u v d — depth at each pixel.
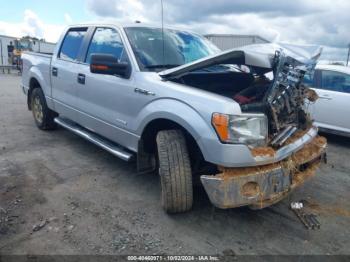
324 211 3.52
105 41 4.22
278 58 2.95
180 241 2.87
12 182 3.86
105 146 4.05
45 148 5.10
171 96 3.10
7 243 2.73
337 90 6.18
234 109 2.72
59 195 3.60
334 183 4.32
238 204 2.75
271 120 3.08
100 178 4.08
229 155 2.69
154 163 3.64
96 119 4.21
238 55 2.93
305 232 3.10
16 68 25.41
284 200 3.73
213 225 3.14
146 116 3.32
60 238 2.83
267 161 2.78
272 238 2.98
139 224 3.10
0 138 5.54
